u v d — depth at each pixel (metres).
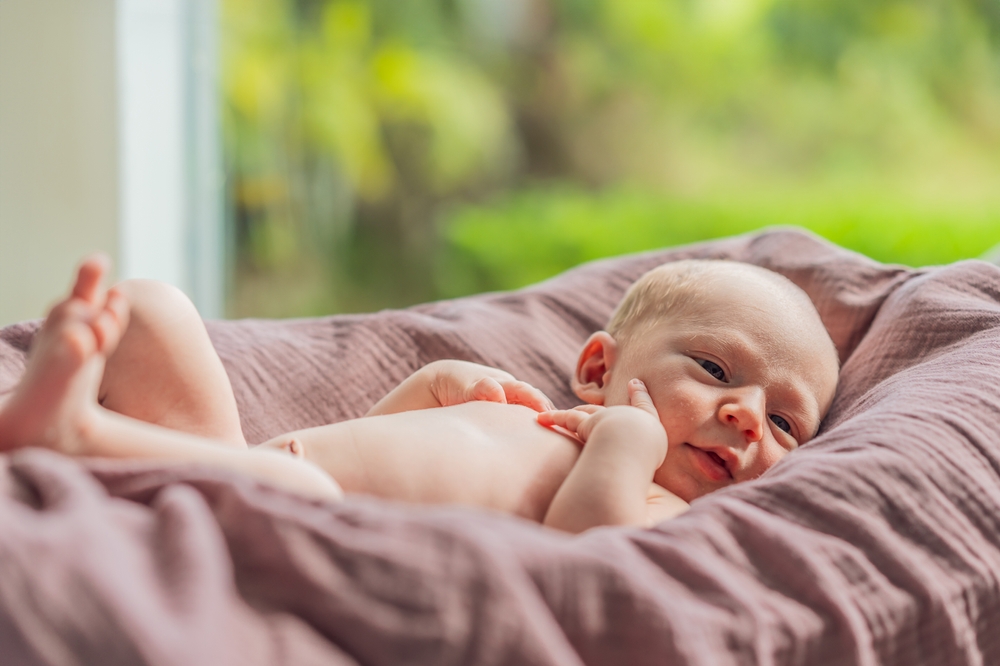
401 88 4.50
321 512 0.51
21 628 0.40
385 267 4.55
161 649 0.39
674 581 0.56
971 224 3.24
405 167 4.61
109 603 0.40
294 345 1.16
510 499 0.81
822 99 4.66
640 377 0.98
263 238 4.08
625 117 4.82
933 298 1.05
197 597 0.43
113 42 2.08
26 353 0.98
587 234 4.15
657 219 4.09
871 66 4.59
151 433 0.63
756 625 0.55
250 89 3.96
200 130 2.62
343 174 4.39
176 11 2.32
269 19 4.07
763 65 4.72
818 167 4.70
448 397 1.00
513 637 0.46
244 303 4.06
